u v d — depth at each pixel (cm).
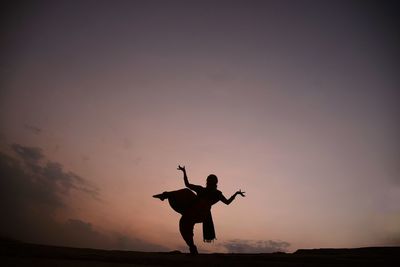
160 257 552
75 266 454
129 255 577
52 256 545
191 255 605
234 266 484
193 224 650
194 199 664
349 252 689
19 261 471
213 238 659
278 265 487
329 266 489
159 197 671
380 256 595
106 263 497
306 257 556
